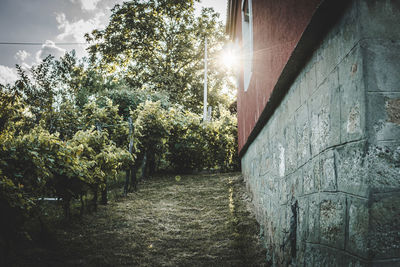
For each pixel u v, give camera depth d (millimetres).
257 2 3607
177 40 18906
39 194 3383
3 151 2916
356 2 1198
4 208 2756
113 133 7230
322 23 1536
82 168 4039
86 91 16016
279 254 2748
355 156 1203
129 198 6258
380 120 1110
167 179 8250
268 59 2936
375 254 1042
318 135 1706
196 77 19766
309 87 1903
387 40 1163
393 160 1081
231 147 9383
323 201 1593
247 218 4668
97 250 3525
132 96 10820
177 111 9867
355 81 1207
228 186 6926
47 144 3395
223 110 9945
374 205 1063
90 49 17266
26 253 3164
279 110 2906
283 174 2684
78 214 4793
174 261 3307
